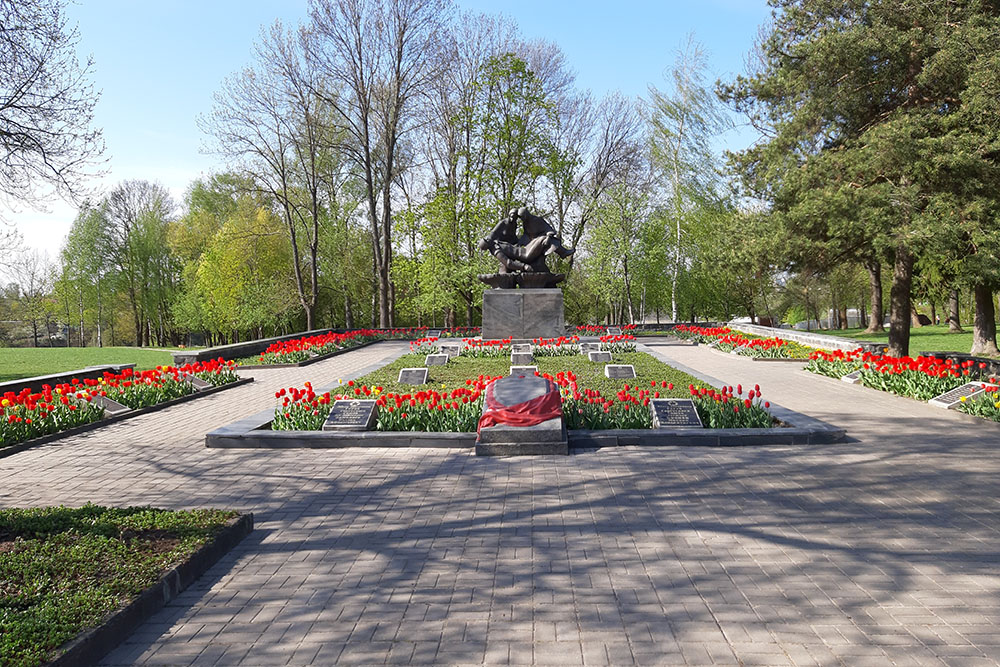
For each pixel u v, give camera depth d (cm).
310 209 4072
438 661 407
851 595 491
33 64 1397
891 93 1800
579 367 1772
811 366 1795
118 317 6212
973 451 934
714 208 3981
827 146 1920
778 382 1622
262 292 4419
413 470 868
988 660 399
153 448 1019
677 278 4472
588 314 5666
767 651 412
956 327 3700
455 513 695
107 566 508
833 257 1950
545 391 999
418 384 1540
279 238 4494
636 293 4866
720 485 782
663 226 4394
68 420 1155
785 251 1836
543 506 713
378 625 456
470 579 529
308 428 1072
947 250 1580
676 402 1053
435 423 1047
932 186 1634
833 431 990
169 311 5394
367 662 408
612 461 898
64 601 445
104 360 2736
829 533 623
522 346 2088
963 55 1577
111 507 680
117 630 433
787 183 1833
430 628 450
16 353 3097
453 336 3127
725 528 639
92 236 5016
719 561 559
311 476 847
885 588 503
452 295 3691
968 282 2244
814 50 1745
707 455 925
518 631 443
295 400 1137
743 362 2044
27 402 1112
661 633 438
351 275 4628
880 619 453
